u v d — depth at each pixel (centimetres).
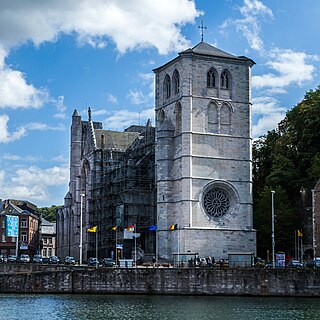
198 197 12481
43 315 7450
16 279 10194
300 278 9325
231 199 12762
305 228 12706
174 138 12925
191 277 9631
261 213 13050
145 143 14888
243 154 12912
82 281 9994
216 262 11588
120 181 14588
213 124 12800
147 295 9719
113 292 9875
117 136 16800
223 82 13000
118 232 14150
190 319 7056
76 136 18212
